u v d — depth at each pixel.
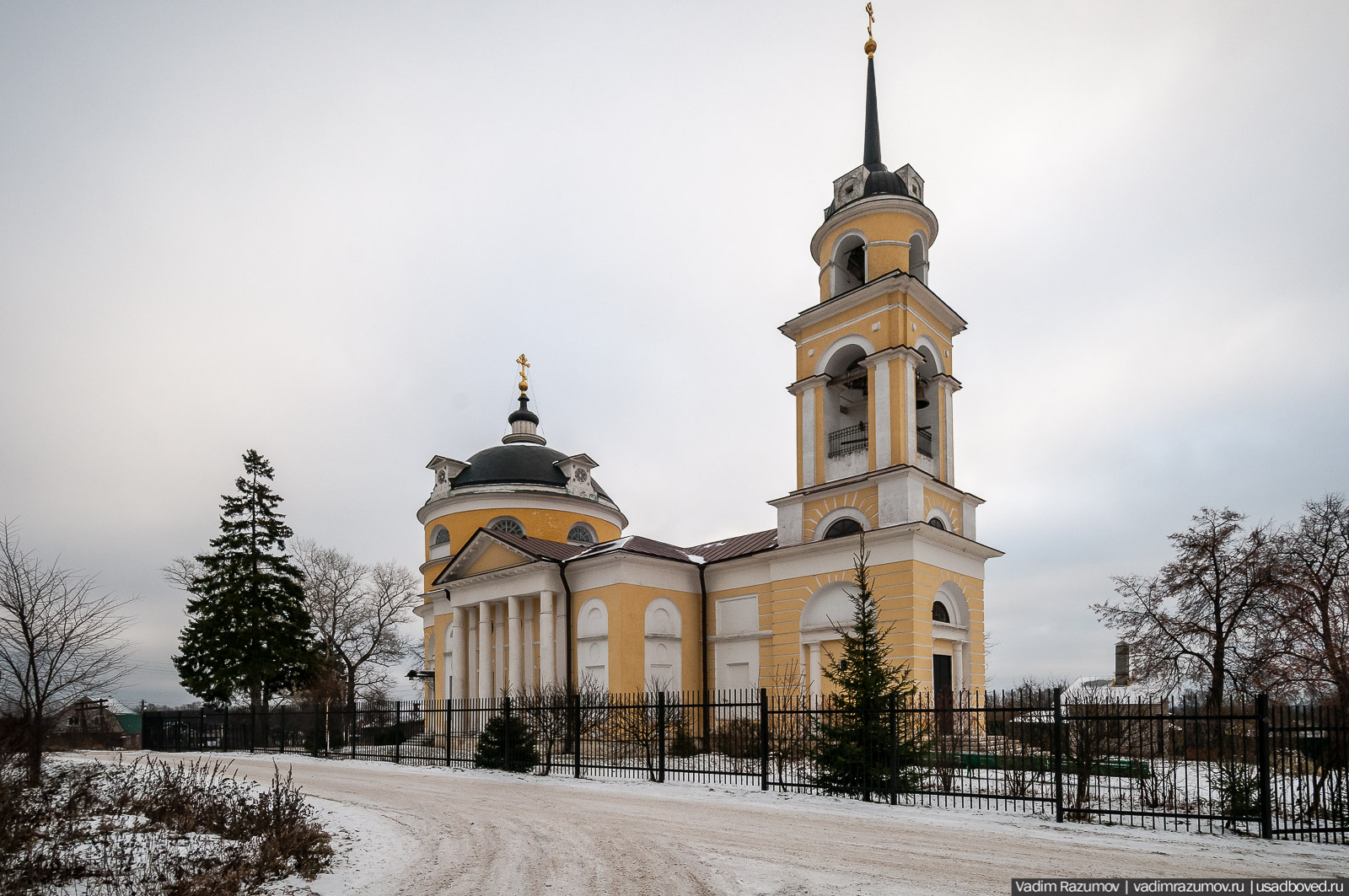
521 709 22.59
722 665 30.83
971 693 26.23
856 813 13.59
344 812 14.50
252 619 38.88
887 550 25.36
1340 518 26.05
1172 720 13.27
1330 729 12.21
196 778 19.06
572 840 11.32
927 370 28.61
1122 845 10.77
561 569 32.25
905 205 28.25
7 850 9.57
